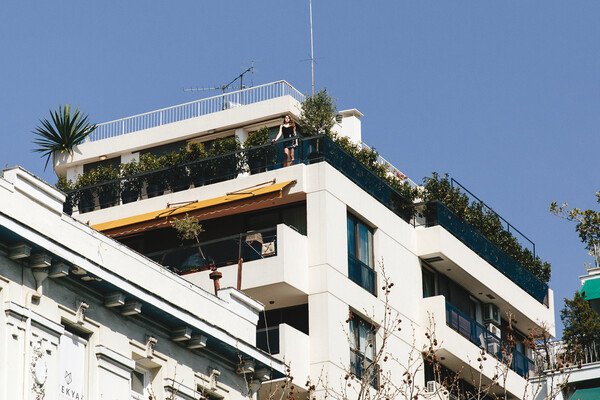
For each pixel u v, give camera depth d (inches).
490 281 2054.6
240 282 1691.7
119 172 2022.6
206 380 1453.0
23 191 1269.7
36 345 1252.5
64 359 1284.4
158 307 1379.2
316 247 1768.0
